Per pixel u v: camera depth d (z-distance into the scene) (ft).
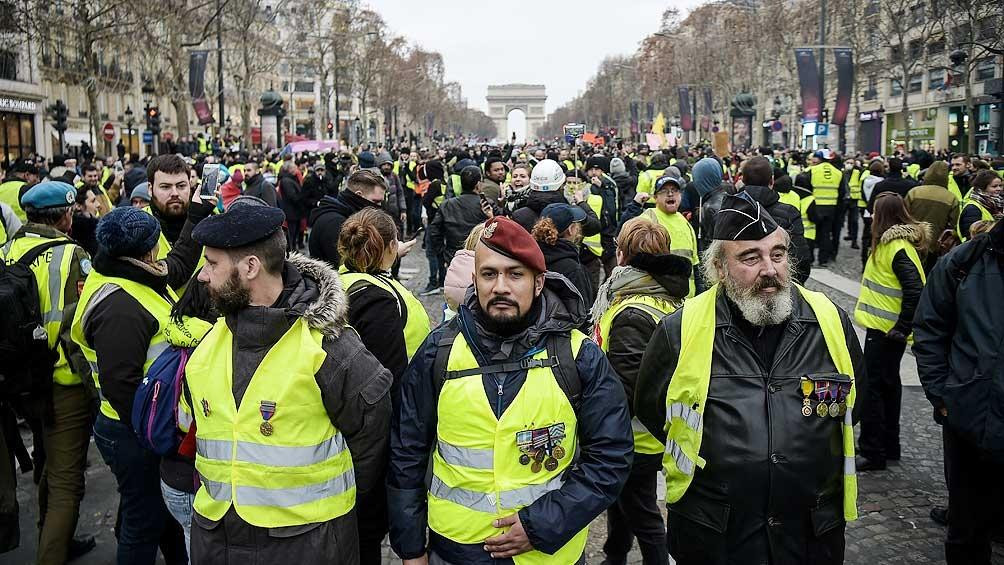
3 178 44.04
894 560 15.99
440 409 9.93
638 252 14.02
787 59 152.05
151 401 11.16
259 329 9.66
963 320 13.41
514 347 9.87
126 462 13.43
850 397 10.35
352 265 13.64
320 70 193.67
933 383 13.71
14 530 15.07
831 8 138.41
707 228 22.71
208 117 106.93
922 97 162.91
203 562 9.87
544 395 9.71
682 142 163.43
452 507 9.82
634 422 13.52
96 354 12.88
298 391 9.64
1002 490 13.74
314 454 9.78
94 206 28.53
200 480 10.60
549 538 9.55
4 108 122.62
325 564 9.87
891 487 19.44
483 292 9.76
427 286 46.29
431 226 38.68
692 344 10.62
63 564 15.16
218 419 9.81
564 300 10.55
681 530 10.88
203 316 11.34
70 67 137.39
